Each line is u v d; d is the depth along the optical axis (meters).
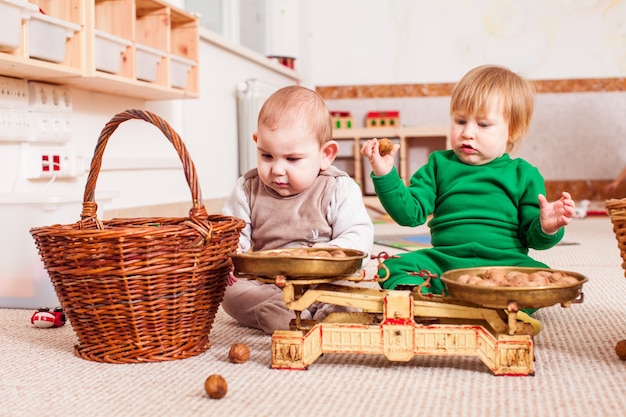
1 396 0.93
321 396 0.91
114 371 1.04
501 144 1.48
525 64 4.65
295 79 4.62
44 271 1.58
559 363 1.06
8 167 1.87
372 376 1.00
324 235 1.40
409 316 1.02
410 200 1.44
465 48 4.70
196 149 2.99
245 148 3.49
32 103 1.93
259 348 1.18
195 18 2.54
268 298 1.31
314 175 1.36
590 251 2.53
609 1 4.55
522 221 1.45
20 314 1.52
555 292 0.95
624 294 1.64
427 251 1.46
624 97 4.59
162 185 2.72
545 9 4.60
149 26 2.33
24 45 1.66
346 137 4.40
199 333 1.15
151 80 2.26
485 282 1.03
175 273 1.08
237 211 1.45
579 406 0.86
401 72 4.78
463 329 1.01
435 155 1.58
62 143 2.08
